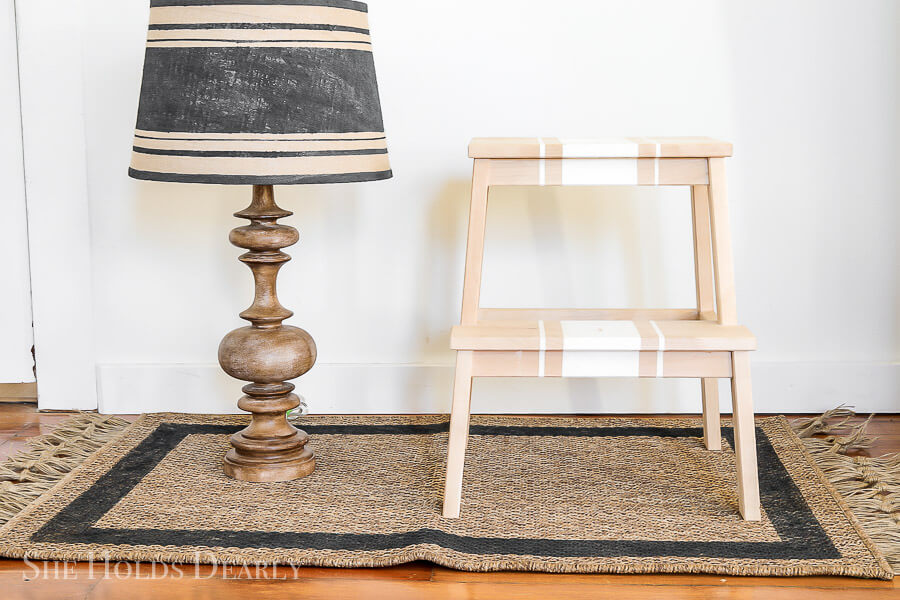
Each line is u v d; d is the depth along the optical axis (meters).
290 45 1.57
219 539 1.55
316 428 2.15
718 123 2.19
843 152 2.19
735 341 1.55
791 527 1.59
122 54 2.18
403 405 2.28
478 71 2.18
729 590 1.40
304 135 1.59
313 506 1.69
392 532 1.57
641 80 2.18
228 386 2.27
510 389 2.27
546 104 2.19
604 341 1.55
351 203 2.23
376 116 1.70
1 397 2.35
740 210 2.22
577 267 2.24
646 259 2.23
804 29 2.15
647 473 1.85
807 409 2.26
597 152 1.61
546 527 1.60
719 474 1.84
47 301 2.27
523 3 2.15
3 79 2.19
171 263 2.26
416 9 2.16
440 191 2.22
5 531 1.57
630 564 1.45
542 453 1.97
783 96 2.18
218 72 1.57
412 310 2.27
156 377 2.27
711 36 2.16
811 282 2.24
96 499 1.72
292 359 1.81
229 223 2.24
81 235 2.24
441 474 1.84
